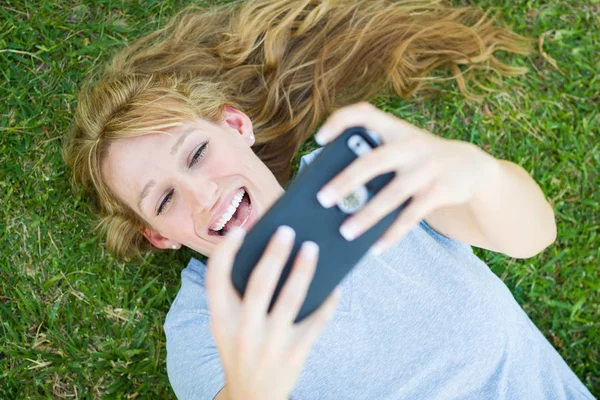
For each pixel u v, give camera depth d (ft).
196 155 4.66
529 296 6.05
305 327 2.58
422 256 4.71
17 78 6.05
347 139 2.67
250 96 5.98
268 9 5.95
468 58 6.12
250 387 2.58
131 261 5.89
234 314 2.59
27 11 6.13
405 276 4.67
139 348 5.86
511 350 4.92
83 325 5.87
